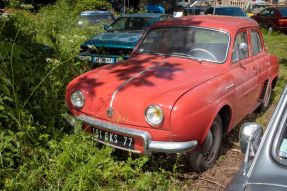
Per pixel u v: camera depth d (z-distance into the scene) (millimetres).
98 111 4461
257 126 2707
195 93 4281
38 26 10570
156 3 29578
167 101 4102
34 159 4156
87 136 4461
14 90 4734
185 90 4312
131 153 4523
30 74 5723
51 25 11039
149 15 10820
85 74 5043
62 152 4348
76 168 4094
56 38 8523
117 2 27469
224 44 5352
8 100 4727
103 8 21047
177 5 30234
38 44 7375
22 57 6223
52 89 5629
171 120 4055
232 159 5246
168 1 30234
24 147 4328
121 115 4289
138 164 4336
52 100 5434
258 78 6121
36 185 3875
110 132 4395
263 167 2396
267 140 2521
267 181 2305
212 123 4559
